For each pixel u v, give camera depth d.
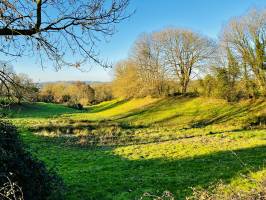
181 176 21.66
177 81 81.62
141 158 28.28
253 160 24.20
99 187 20.33
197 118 60.91
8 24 7.66
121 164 26.59
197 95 74.19
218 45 63.66
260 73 60.03
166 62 80.94
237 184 18.09
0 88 8.82
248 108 59.00
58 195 17.17
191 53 78.69
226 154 27.14
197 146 31.73
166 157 27.84
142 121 64.69
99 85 135.62
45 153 32.50
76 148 36.03
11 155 12.99
